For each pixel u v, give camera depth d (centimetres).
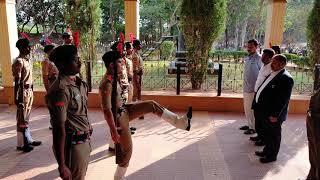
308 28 820
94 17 950
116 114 341
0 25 746
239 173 425
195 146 520
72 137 262
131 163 453
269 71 482
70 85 254
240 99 719
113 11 2375
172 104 736
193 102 732
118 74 339
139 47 616
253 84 555
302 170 434
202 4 777
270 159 457
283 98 428
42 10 2036
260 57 556
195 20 784
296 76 876
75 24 938
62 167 249
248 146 520
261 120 469
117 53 336
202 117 682
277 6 792
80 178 275
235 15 2430
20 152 488
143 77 885
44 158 468
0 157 469
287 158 473
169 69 1002
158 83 830
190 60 806
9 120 646
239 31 2862
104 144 523
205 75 816
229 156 480
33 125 617
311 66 823
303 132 591
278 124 443
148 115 690
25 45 468
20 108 478
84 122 270
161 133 580
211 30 787
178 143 532
